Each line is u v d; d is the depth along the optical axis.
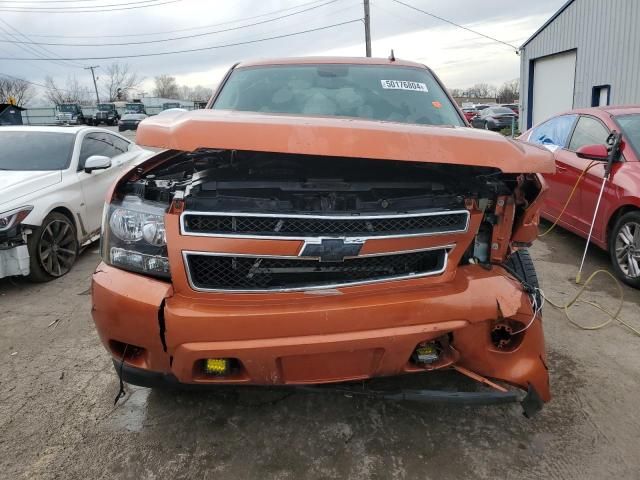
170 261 2.08
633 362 3.11
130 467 2.28
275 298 2.08
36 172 5.20
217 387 2.19
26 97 84.12
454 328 2.11
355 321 2.03
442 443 2.40
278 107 3.35
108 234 2.27
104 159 5.45
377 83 3.56
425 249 2.18
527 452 2.33
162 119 2.16
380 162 2.29
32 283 4.80
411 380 2.86
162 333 2.08
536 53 19.70
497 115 24.73
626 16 14.95
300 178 2.25
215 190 2.15
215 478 2.20
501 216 2.37
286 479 2.18
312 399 2.76
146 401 2.76
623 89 15.32
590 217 4.89
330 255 2.06
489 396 2.25
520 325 2.24
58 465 2.30
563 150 5.62
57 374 3.09
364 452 2.34
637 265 4.27
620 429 2.47
